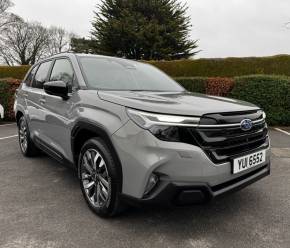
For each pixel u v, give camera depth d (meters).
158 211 3.06
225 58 13.88
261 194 3.58
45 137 4.09
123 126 2.54
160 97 2.92
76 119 3.08
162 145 2.34
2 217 2.94
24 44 47.72
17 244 2.47
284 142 6.87
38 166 4.65
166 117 2.37
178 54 27.67
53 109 3.71
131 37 25.56
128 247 2.44
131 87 3.50
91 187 3.03
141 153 2.40
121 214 2.97
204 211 3.08
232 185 2.62
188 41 27.61
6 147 6.03
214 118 2.46
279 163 5.04
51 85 3.27
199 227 2.76
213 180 2.44
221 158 2.49
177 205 2.40
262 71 13.30
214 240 2.55
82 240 2.54
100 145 2.79
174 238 2.57
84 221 2.86
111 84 3.40
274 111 9.41
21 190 3.65
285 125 9.52
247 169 2.74
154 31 25.62
